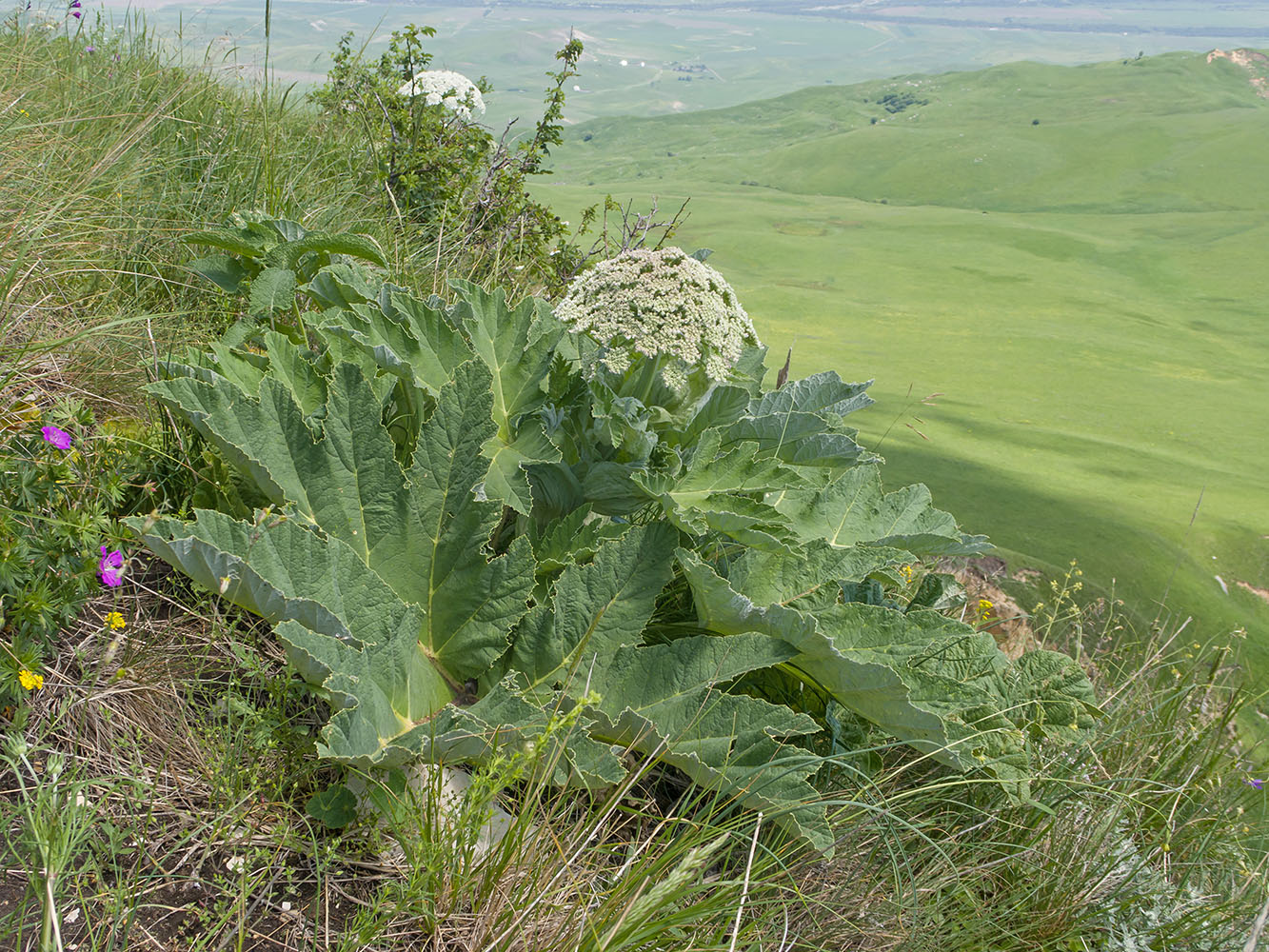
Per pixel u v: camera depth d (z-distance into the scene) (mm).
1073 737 2336
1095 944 2186
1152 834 2578
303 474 1952
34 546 1679
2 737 1562
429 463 1998
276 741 1694
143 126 3352
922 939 1897
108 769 1628
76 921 1407
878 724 1950
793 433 2250
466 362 2010
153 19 5168
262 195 3693
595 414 2033
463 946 1582
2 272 2514
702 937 1652
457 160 5246
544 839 1658
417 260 4129
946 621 2070
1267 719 3514
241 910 1400
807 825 1719
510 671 1939
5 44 4410
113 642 1826
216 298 2967
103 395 2449
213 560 1551
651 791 2035
